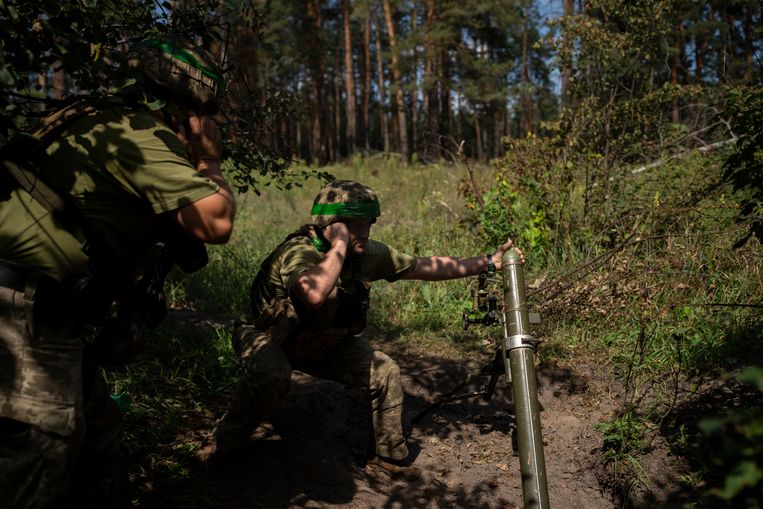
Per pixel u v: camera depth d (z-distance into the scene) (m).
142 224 1.82
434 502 2.96
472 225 6.45
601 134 6.31
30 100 1.90
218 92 2.00
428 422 3.75
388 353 4.52
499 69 29.39
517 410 2.23
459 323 4.93
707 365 3.64
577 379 3.90
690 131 6.73
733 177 2.93
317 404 3.64
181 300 5.41
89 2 2.29
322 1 32.72
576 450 3.38
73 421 1.72
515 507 2.98
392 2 29.06
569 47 6.71
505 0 27.75
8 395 1.64
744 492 2.46
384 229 7.33
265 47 3.38
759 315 3.87
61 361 1.71
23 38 1.78
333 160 37.41
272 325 2.74
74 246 1.71
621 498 2.99
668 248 4.70
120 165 1.74
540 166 6.25
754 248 4.59
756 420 1.16
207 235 1.80
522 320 2.35
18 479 1.66
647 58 6.91
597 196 5.82
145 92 1.92
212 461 2.82
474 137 42.09
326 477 2.97
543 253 5.58
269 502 2.69
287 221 8.33
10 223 1.67
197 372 3.74
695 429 3.17
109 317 1.87
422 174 11.99
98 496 2.11
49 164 1.74
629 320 4.27
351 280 2.74
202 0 3.13
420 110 41.78
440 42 27.75
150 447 2.91
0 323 1.64
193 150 1.95
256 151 3.29
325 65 37.09
